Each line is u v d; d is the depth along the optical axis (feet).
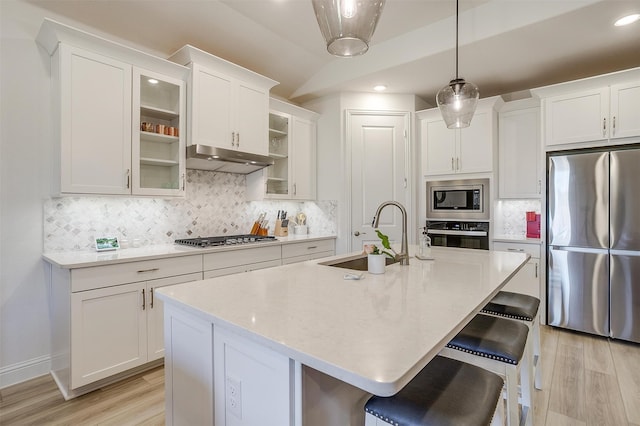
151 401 6.60
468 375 3.58
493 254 7.75
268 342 2.85
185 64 9.26
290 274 5.49
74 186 7.24
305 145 13.19
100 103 7.59
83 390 6.85
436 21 9.63
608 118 9.73
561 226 10.41
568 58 10.01
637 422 5.89
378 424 3.13
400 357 2.48
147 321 7.57
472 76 11.40
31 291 7.59
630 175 9.29
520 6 8.28
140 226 9.35
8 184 7.32
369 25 3.75
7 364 7.29
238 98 10.19
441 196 13.10
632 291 9.26
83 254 7.67
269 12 9.08
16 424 5.92
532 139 11.90
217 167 10.78
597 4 7.35
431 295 4.25
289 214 13.85
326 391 3.09
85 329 6.67
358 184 13.08
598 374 7.63
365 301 3.95
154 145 9.33
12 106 7.33
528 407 5.53
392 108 13.21
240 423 3.42
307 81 12.92
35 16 7.55
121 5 8.11
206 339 3.84
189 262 8.37
